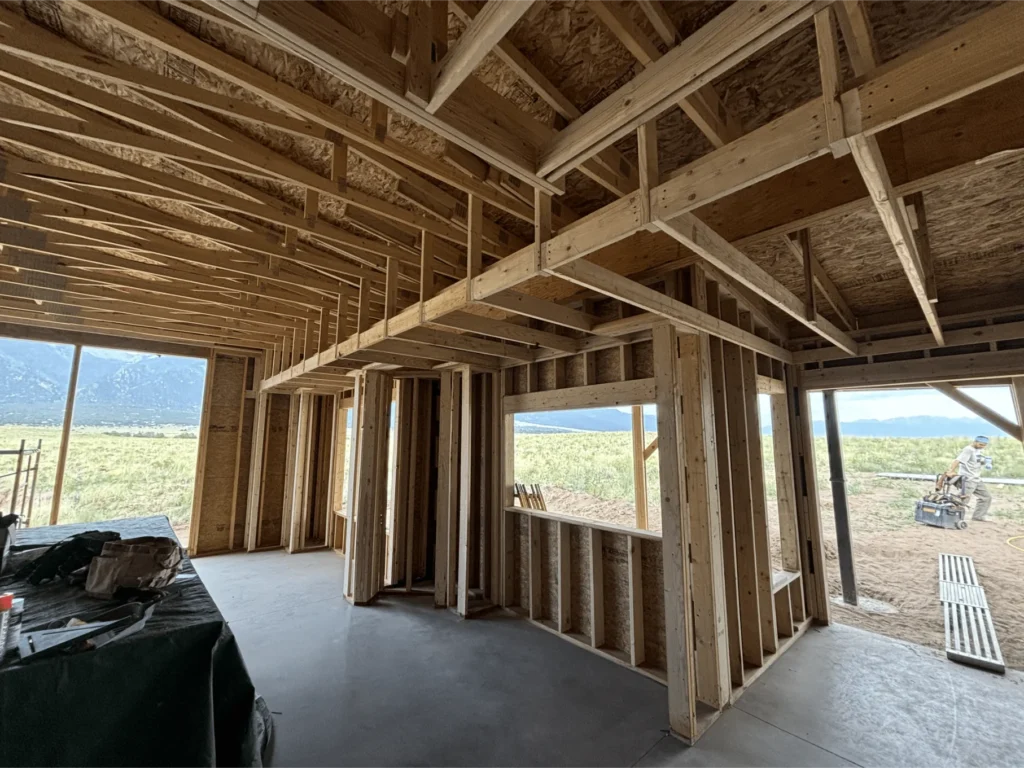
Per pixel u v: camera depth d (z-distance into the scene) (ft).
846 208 6.03
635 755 7.50
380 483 15.57
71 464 24.18
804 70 5.55
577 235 5.79
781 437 14.47
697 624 9.23
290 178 6.99
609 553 11.84
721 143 5.48
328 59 3.46
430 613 13.80
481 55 3.43
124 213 8.55
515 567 14.53
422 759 7.29
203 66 5.10
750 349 11.69
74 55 5.13
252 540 21.20
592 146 4.77
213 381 21.27
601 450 36.37
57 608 5.93
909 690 9.71
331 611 13.79
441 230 9.34
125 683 4.74
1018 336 10.89
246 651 10.98
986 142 4.82
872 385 13.65
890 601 15.93
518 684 9.63
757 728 8.31
